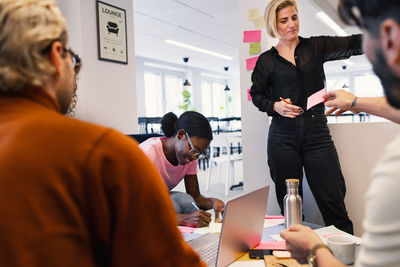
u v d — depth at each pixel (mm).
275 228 1343
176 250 513
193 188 2020
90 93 2844
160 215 505
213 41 7266
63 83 552
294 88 1979
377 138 2096
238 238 1014
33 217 433
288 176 2018
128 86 3213
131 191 485
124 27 3158
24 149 451
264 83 2094
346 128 2205
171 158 1809
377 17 436
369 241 461
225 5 4984
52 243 438
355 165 2189
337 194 1954
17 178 438
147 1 4723
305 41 2010
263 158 2623
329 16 5133
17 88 493
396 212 427
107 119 3002
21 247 427
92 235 482
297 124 1952
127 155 493
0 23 479
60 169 452
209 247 1115
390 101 489
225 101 13289
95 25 2898
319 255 719
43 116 486
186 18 5574
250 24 2650
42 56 500
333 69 11625
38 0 510
